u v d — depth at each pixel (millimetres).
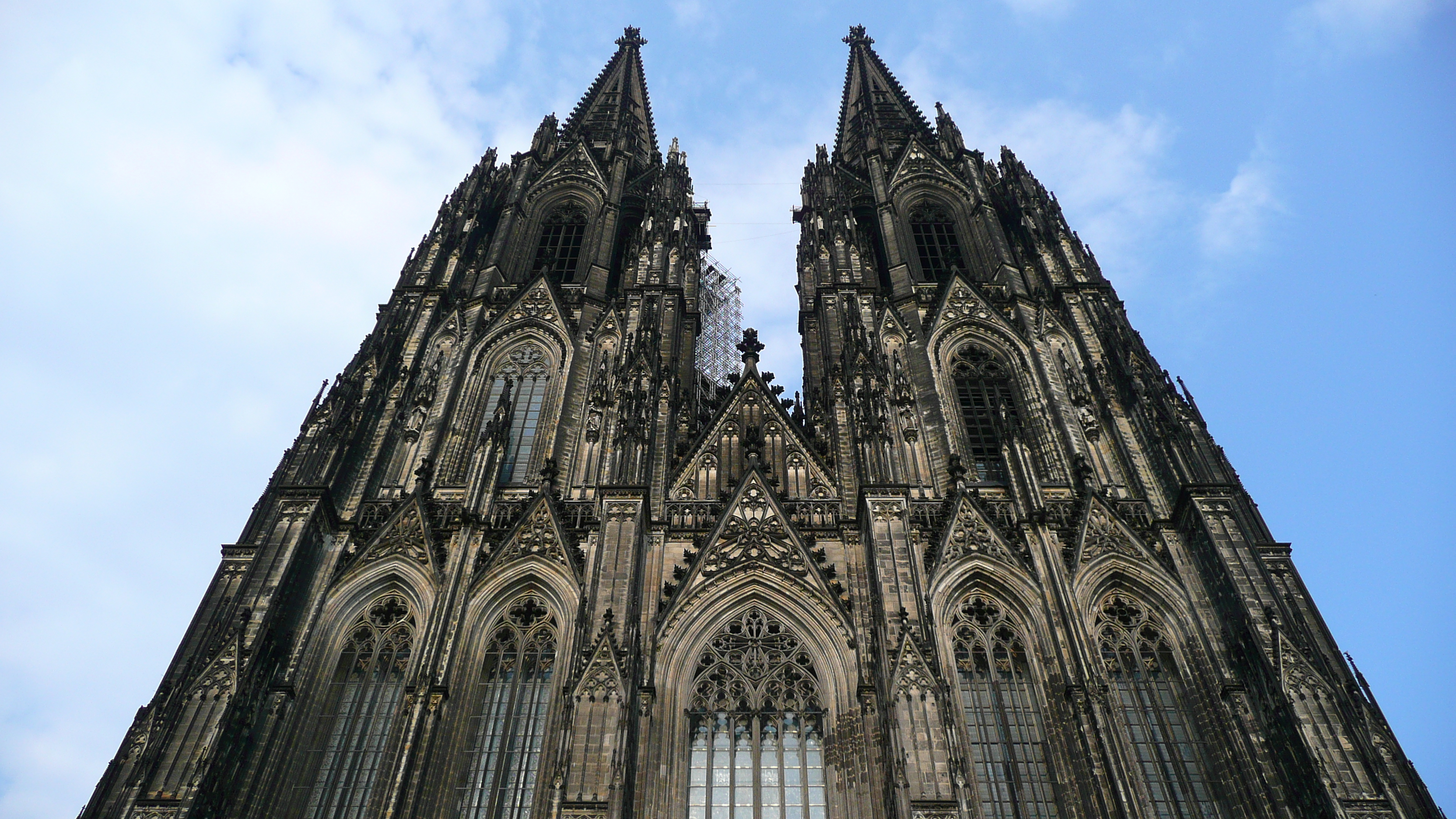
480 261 89500
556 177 100250
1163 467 64438
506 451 68562
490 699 55938
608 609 54156
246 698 50844
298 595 57375
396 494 65875
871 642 55312
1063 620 57500
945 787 46344
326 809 51562
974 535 62062
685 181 97812
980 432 72312
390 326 76500
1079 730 53094
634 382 69750
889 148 105000
